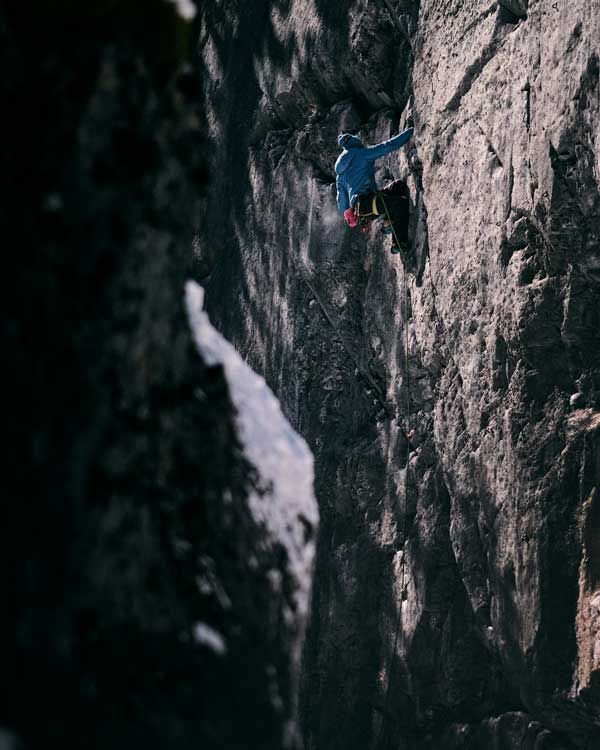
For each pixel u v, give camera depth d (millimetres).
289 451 1751
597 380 7066
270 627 1414
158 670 1065
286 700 1432
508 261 7648
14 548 862
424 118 9133
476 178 8125
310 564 1671
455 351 8672
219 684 1176
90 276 1042
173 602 1139
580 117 6375
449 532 9352
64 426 961
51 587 905
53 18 1046
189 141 1323
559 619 7238
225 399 1452
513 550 7781
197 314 1629
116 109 1117
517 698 8477
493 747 8523
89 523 977
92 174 1060
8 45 978
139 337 1140
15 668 834
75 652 930
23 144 976
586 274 6855
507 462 7816
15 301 920
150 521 1115
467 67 8242
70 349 989
